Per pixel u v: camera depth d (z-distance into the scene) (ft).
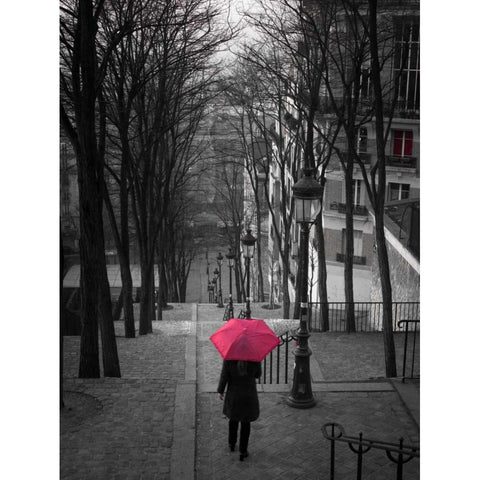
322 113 84.53
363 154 101.50
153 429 27.89
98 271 37.86
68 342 53.98
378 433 27.73
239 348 24.40
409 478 23.80
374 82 43.16
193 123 80.38
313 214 35.22
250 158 108.27
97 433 27.48
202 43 55.83
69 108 47.47
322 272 70.18
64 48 43.68
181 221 133.49
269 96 77.10
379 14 62.08
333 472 22.94
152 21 49.57
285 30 62.80
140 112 61.00
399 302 67.10
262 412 29.89
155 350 53.88
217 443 26.86
